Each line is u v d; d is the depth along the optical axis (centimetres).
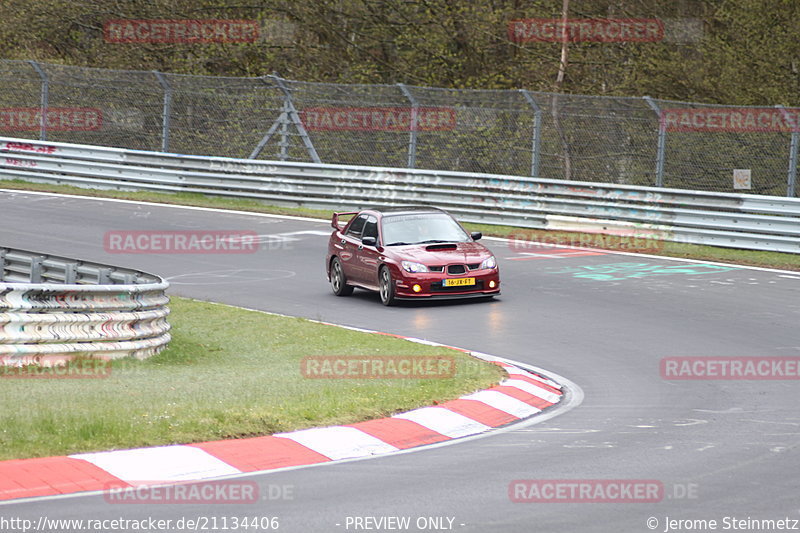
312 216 9794
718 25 13212
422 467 2872
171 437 3002
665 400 3884
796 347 4862
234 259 7750
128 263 7406
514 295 6438
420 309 6116
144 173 10988
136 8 14288
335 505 2459
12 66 11675
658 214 8519
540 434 3334
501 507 2447
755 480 2697
